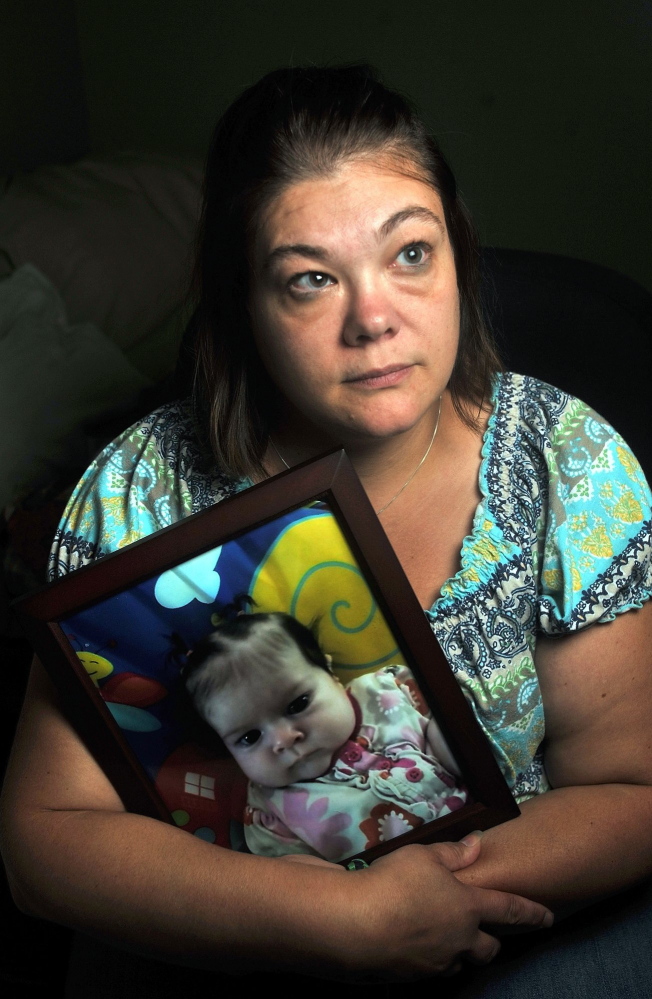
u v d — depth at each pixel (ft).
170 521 2.75
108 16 8.28
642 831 2.50
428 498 2.64
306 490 2.19
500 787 2.36
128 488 2.79
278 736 2.32
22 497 4.95
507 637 2.54
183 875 2.25
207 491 2.73
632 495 2.67
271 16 7.41
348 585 2.25
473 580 2.52
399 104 2.26
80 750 2.48
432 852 2.32
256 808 2.37
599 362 3.41
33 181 7.38
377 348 2.12
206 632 2.28
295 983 2.66
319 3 7.14
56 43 8.29
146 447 2.82
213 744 2.35
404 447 2.52
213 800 2.39
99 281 6.70
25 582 4.49
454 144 6.85
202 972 2.70
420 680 2.29
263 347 2.31
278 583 2.26
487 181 6.86
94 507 2.78
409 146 2.21
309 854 2.38
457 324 2.26
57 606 2.23
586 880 2.43
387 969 2.24
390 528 2.64
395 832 2.37
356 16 6.97
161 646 2.28
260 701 2.29
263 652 2.28
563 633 2.54
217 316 2.55
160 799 2.39
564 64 6.33
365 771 2.34
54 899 2.34
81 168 7.63
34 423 5.54
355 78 2.27
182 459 2.80
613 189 6.52
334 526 2.22
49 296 6.35
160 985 2.69
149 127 8.59
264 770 2.35
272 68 7.66
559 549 2.57
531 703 2.59
